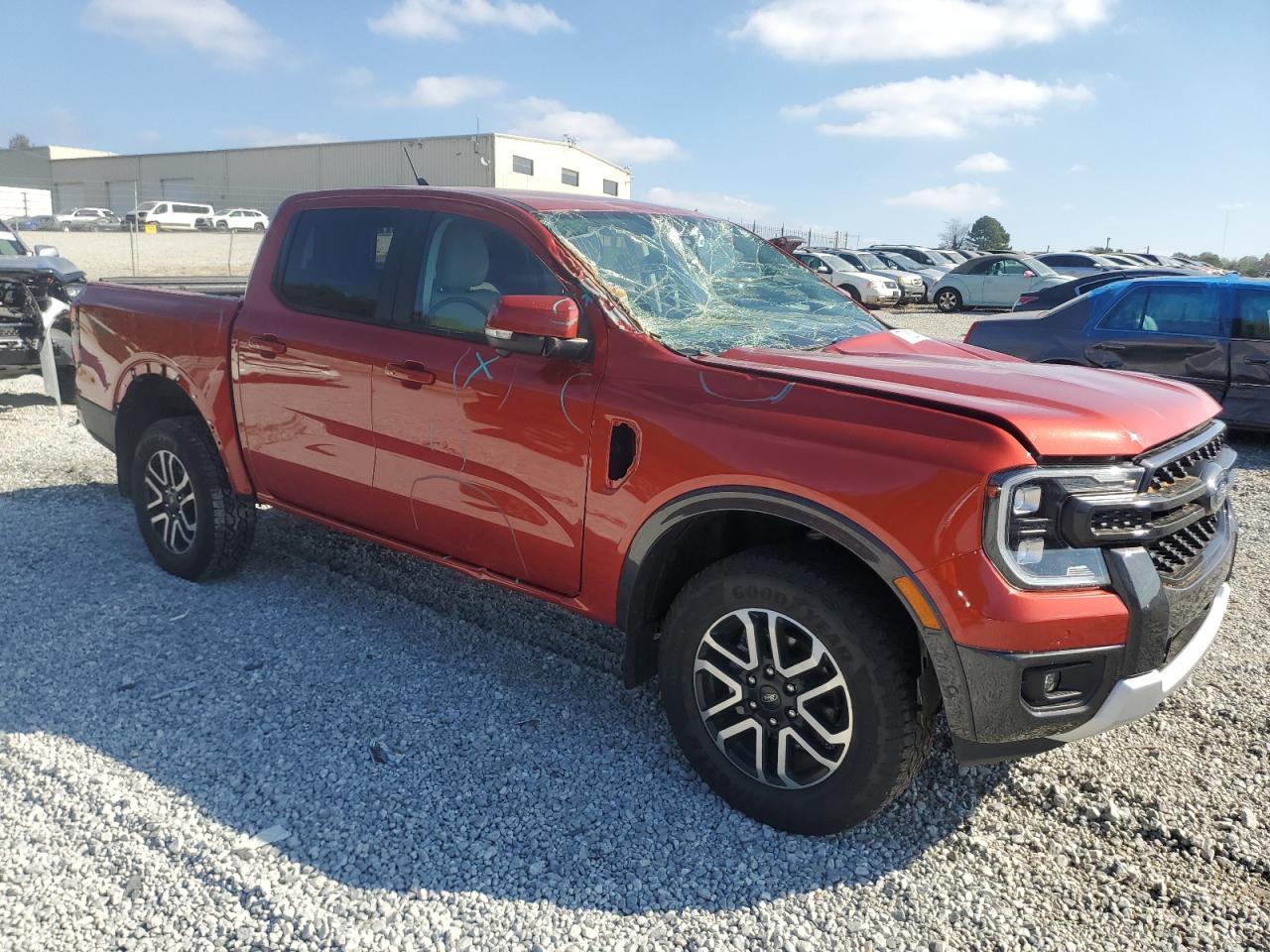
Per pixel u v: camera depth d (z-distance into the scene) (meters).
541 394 3.14
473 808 2.92
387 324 3.68
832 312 3.87
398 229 3.74
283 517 5.65
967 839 2.84
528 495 3.21
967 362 3.18
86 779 2.98
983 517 2.36
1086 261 24.94
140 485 4.69
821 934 2.46
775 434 2.66
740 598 2.77
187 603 4.36
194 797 2.91
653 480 2.87
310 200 4.11
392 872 2.62
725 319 3.45
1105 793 3.07
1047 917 2.54
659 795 3.01
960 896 2.60
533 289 3.32
